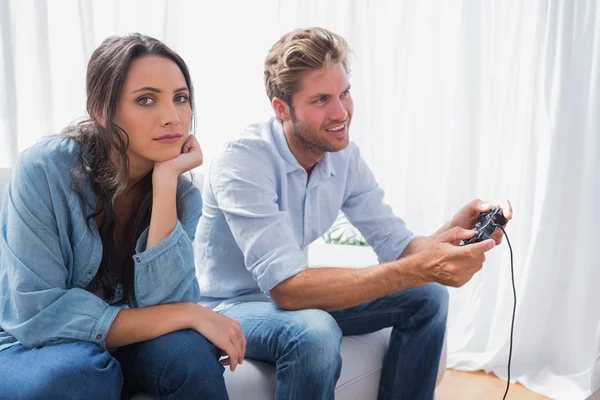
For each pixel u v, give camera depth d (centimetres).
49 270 119
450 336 248
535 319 231
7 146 219
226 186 147
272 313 139
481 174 239
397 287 138
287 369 130
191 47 255
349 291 138
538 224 226
